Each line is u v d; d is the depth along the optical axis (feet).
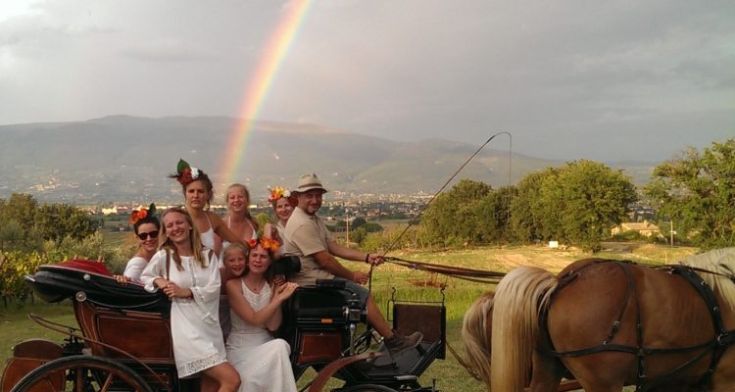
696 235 133.39
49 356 19.25
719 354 18.52
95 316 18.72
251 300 20.47
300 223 22.74
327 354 21.13
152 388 19.36
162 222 19.51
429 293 74.28
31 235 100.17
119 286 18.72
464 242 245.24
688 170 131.85
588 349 17.94
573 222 206.59
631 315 17.97
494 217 243.19
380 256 23.40
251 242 20.24
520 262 160.76
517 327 18.37
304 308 20.84
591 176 208.13
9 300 71.41
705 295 18.49
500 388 18.29
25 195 169.78
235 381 19.27
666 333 18.03
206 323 19.33
